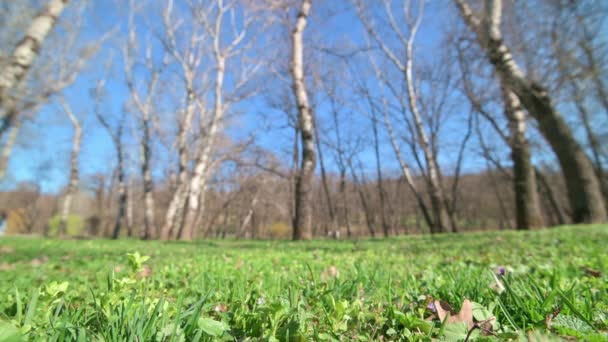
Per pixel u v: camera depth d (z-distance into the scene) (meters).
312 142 13.91
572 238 6.23
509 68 11.88
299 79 14.30
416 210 49.72
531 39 11.57
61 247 8.83
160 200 42.72
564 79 10.89
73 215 44.19
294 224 13.40
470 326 1.30
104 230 50.91
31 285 2.91
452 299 1.82
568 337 1.09
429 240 9.30
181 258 5.24
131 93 20.91
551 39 11.12
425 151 19.53
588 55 10.70
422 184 44.50
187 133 23.08
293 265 4.00
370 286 2.27
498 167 26.03
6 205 46.72
